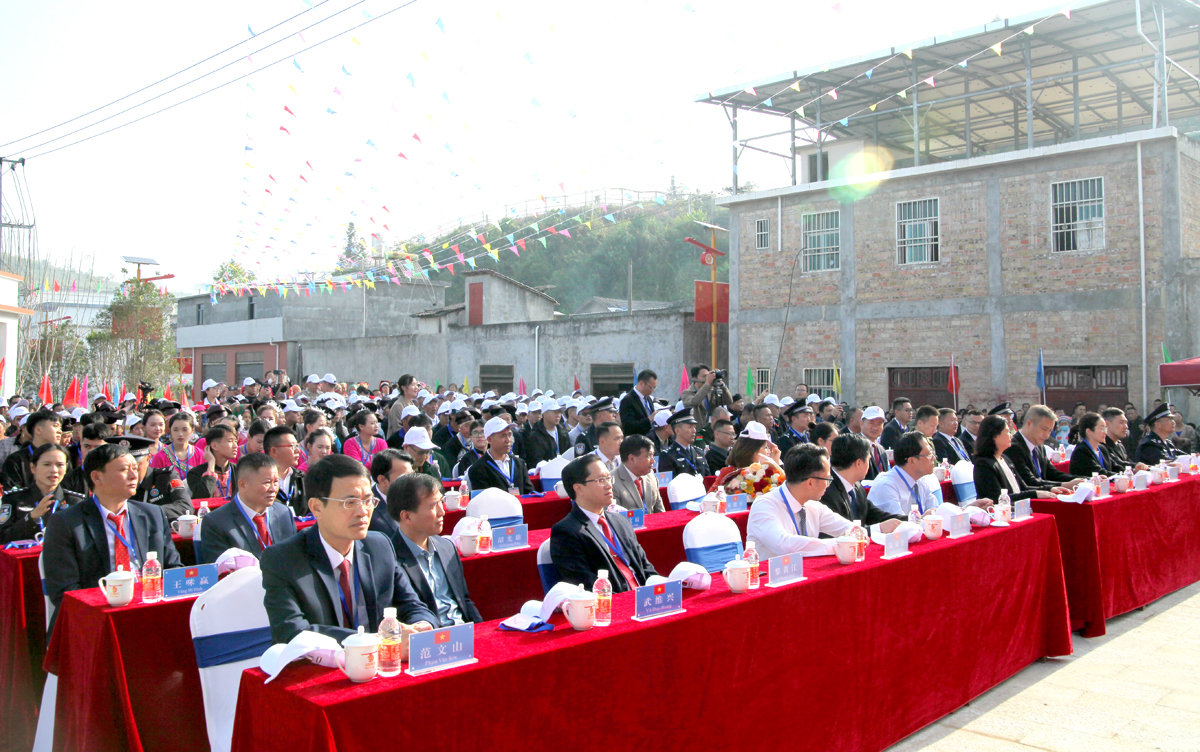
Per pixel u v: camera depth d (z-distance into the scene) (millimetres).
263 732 2602
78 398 13578
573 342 23875
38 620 4484
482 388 26000
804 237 19891
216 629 3371
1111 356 16156
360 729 2420
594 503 4465
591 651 2963
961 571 4676
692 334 21969
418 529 3986
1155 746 4176
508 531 5102
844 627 3912
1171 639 5883
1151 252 15773
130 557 4379
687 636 3260
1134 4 14945
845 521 5012
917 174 18250
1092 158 16391
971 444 10398
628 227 41781
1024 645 5230
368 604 3473
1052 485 6852
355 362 30406
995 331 17406
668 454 8781
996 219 17422
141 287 29094
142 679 3566
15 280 20766
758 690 3504
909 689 4266
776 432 11523
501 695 2723
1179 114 21109
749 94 19109
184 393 18422
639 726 3094
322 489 3336
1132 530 6496
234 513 4621
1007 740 4250
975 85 18906
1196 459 8438
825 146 20812
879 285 18844
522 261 42062
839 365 19344
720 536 4879
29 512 5219
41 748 3807
